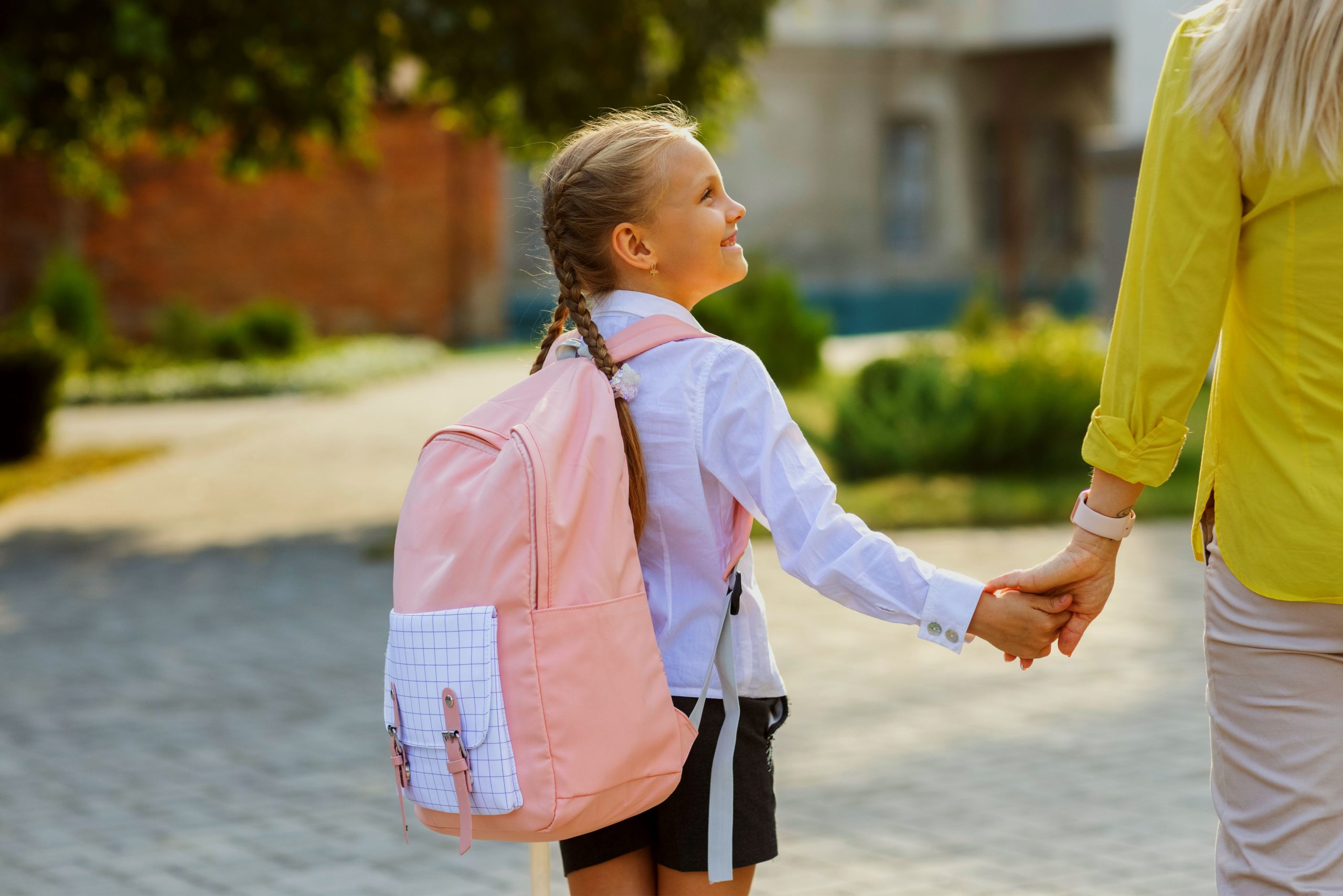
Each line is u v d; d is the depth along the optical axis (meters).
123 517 11.88
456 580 2.11
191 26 10.48
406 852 4.51
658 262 2.33
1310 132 2.02
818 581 2.20
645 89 11.73
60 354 15.85
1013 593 2.30
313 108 12.00
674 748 2.17
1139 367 2.18
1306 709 2.14
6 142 11.34
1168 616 7.45
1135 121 17.09
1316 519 2.08
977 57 33.56
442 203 29.89
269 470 14.52
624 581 2.15
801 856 4.30
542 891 2.47
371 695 6.44
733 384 2.24
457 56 11.24
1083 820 4.57
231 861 4.45
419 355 26.83
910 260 33.41
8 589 9.07
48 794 5.15
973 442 12.59
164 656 7.23
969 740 5.48
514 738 2.07
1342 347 2.07
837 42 32.00
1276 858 2.19
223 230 28.72
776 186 32.09
